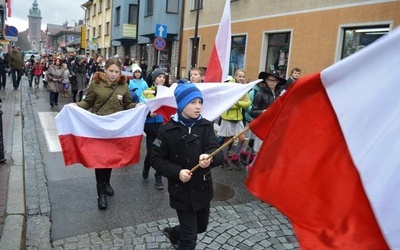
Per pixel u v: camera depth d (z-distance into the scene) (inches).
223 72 222.7
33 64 761.0
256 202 193.2
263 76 231.6
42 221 162.9
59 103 542.9
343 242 77.3
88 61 770.2
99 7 1533.0
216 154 114.6
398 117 73.6
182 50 799.7
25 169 234.1
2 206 164.1
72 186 206.5
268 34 534.6
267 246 148.0
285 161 88.1
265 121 99.9
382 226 73.8
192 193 113.0
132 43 1111.6
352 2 391.9
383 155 74.8
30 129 355.6
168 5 807.7
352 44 402.9
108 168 184.9
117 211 175.8
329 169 82.5
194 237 115.0
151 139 211.0
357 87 79.5
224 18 219.0
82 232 154.2
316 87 84.8
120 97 186.5
